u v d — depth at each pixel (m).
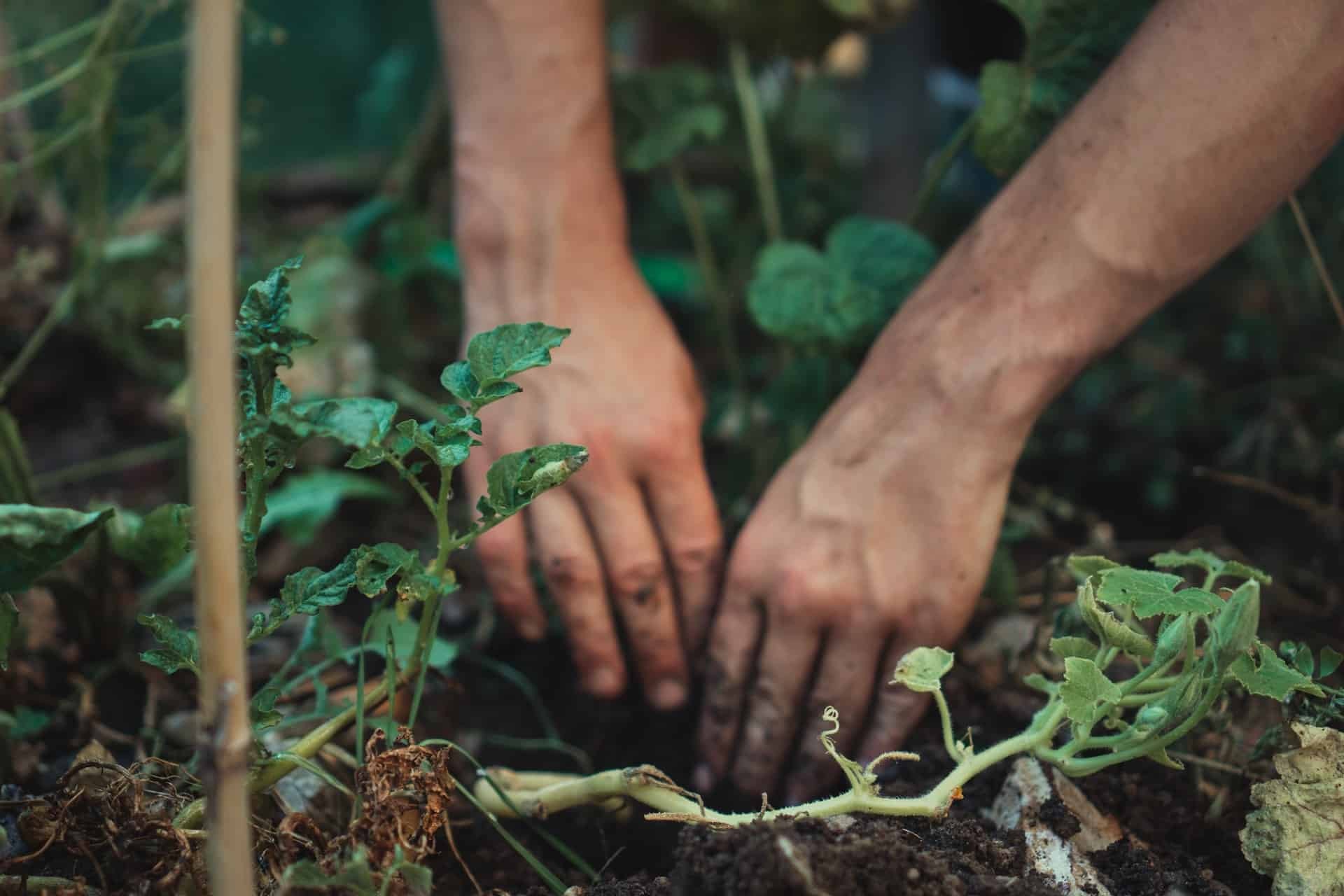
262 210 1.92
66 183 1.57
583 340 0.99
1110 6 0.98
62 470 1.54
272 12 2.80
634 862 0.93
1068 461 1.50
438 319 1.84
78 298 1.52
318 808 0.83
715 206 1.98
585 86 1.05
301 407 0.59
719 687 0.95
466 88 1.07
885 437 0.89
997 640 1.06
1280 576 1.20
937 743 0.95
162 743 0.95
